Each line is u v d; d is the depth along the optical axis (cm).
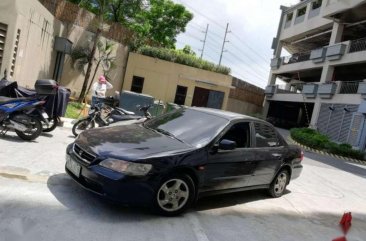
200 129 612
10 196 495
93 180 494
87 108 1769
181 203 544
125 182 484
